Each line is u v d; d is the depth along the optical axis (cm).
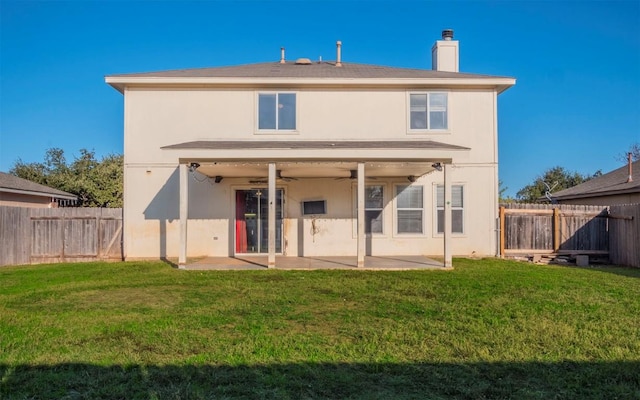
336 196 1593
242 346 557
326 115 1573
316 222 1588
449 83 1555
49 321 680
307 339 589
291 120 1570
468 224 1570
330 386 443
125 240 1544
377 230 1586
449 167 1271
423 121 1580
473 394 424
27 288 976
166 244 1552
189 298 862
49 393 426
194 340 584
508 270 1242
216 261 1430
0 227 1449
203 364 499
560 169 3706
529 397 418
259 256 1568
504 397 420
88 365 495
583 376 466
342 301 830
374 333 617
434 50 1909
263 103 1568
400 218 1584
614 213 1553
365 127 1572
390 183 1588
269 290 941
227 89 1564
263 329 638
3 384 445
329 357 521
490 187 1574
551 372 477
